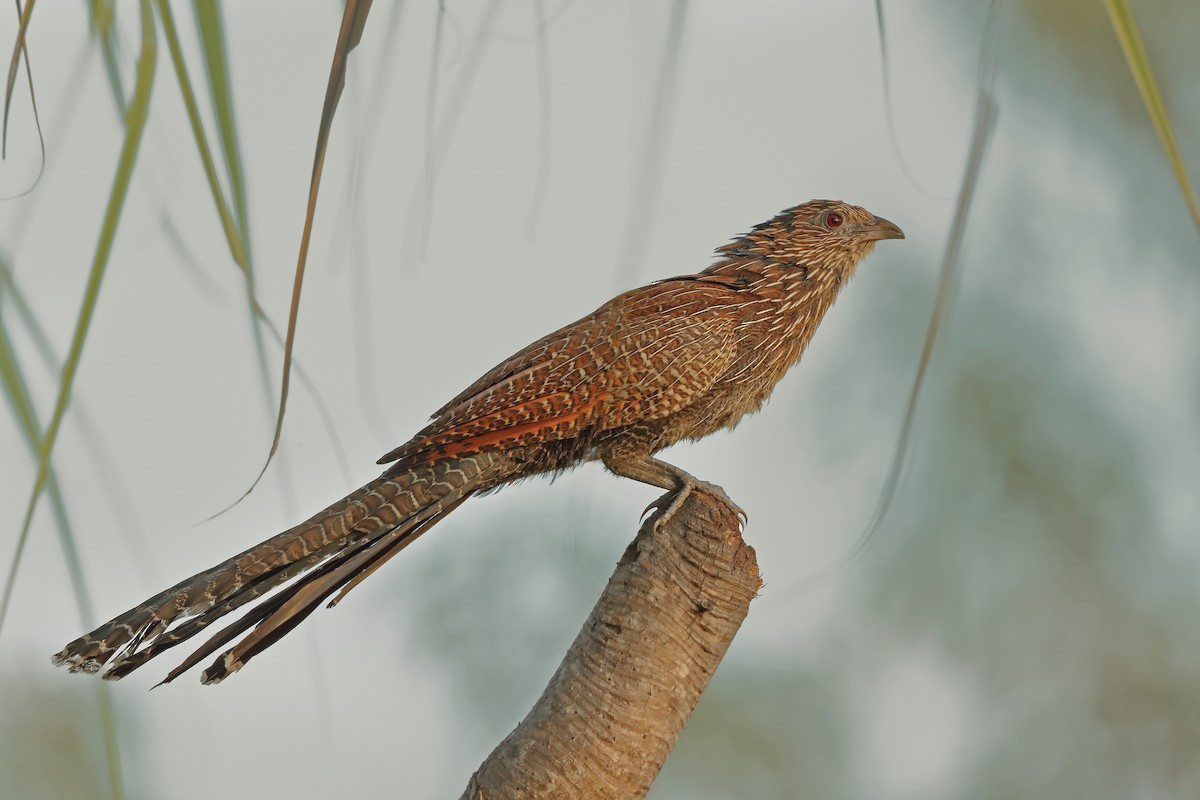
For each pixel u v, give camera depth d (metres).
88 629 4.30
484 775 7.58
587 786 7.46
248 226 4.22
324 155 4.21
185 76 4.21
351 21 4.26
